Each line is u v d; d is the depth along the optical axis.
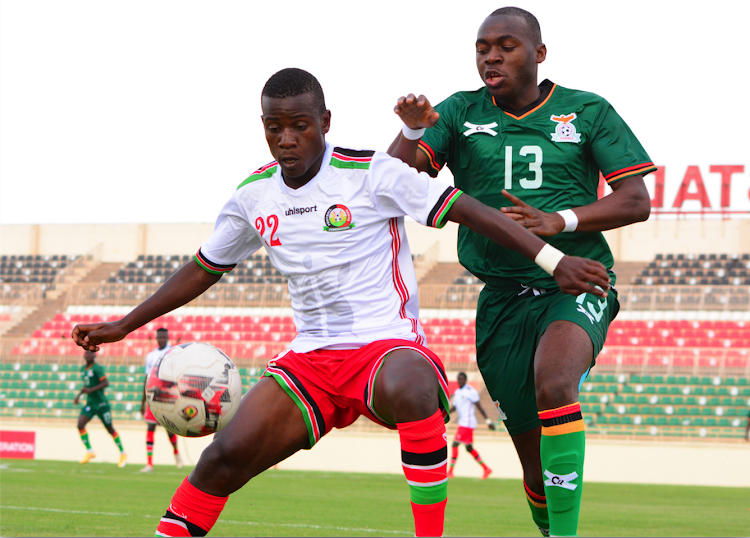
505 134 14.72
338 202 11.82
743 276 106.38
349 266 11.90
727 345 91.56
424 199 11.73
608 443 69.06
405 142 13.15
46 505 31.80
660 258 110.88
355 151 12.04
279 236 12.17
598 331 13.36
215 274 13.35
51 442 76.31
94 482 44.84
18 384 88.94
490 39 14.30
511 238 11.41
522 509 34.81
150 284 108.50
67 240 124.19
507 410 15.57
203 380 11.38
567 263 11.03
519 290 14.91
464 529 26.88
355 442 71.62
